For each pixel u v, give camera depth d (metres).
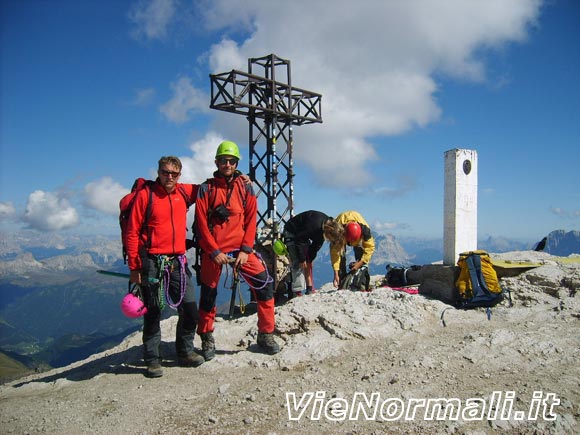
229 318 9.17
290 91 12.48
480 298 7.36
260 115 12.41
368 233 8.75
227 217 5.63
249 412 4.30
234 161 5.62
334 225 8.49
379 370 5.05
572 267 7.95
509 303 7.40
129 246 5.18
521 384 4.49
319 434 3.84
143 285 5.27
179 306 5.55
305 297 7.50
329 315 6.43
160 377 5.40
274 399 4.56
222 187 5.65
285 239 9.39
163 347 6.47
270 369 5.45
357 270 8.62
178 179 5.39
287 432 3.89
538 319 6.57
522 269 8.13
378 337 6.01
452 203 8.46
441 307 6.97
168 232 5.34
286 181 12.59
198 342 6.57
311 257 9.44
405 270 9.36
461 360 5.16
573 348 5.28
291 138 12.74
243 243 5.73
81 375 6.04
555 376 4.62
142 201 5.22
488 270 7.57
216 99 11.61
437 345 5.62
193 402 4.61
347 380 4.91
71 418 4.38
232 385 5.00
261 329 5.87
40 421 4.36
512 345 5.43
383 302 6.89
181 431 4.00
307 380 4.98
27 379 7.27
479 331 6.07
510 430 3.75
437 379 4.73
